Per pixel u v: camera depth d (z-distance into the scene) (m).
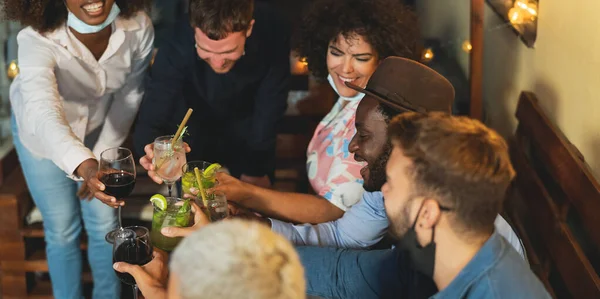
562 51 3.02
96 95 3.02
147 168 2.68
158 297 1.97
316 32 2.64
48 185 3.11
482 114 4.25
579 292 2.56
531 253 3.16
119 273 2.15
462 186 1.48
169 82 3.16
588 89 2.74
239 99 3.28
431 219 1.53
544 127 3.10
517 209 3.58
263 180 3.47
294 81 4.21
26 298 3.70
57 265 3.33
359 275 2.04
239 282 1.19
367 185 2.18
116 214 3.28
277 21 3.20
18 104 2.96
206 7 2.69
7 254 3.61
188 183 2.34
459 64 4.33
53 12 2.74
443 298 1.58
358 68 2.53
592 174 2.68
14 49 3.86
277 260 1.24
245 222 1.32
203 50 2.83
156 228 2.25
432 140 1.50
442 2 4.78
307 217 2.53
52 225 3.23
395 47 2.49
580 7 2.81
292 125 4.22
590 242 2.92
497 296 1.52
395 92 2.09
